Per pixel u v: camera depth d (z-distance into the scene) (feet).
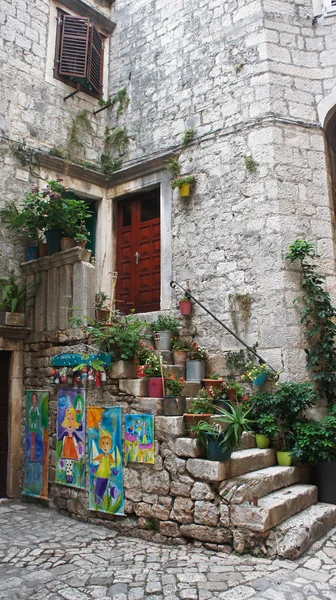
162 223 21.48
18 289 19.70
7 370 19.22
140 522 13.66
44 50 22.56
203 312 19.26
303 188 18.42
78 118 23.40
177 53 22.30
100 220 23.85
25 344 19.36
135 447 14.17
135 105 23.67
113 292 21.15
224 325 17.72
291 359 16.78
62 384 17.13
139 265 22.90
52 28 23.15
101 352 15.42
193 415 13.46
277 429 15.33
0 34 20.79
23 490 18.08
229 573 10.53
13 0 21.54
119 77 24.73
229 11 20.63
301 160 18.62
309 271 17.25
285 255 17.52
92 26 23.80
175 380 15.31
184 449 13.01
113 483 14.56
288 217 17.90
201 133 20.63
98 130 24.36
